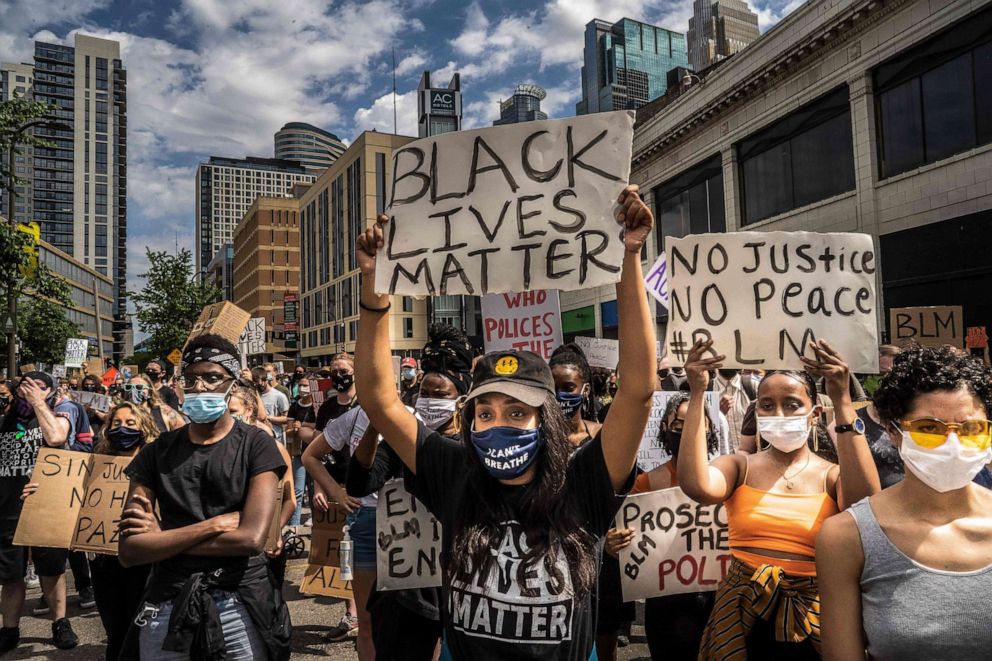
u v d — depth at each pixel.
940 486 1.64
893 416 1.77
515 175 2.34
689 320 3.40
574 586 1.96
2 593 4.93
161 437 2.93
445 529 2.14
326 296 71.38
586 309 27.45
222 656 2.61
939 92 14.39
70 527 4.44
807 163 18.12
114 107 187.88
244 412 5.08
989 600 1.56
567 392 3.54
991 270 13.34
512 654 1.92
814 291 3.27
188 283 33.47
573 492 2.06
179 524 2.76
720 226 21.75
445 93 98.50
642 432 2.04
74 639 4.96
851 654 1.70
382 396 2.27
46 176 178.00
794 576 2.65
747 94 19.81
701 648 2.87
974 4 13.32
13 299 15.07
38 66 180.75
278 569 4.45
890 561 1.66
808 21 17.17
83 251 180.62
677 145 23.58
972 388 1.65
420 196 2.42
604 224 2.21
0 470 4.94
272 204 89.44
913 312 6.95
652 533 3.32
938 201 14.38
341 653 4.78
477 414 2.14
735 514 2.88
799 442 2.81
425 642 3.28
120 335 152.50
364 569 3.86
